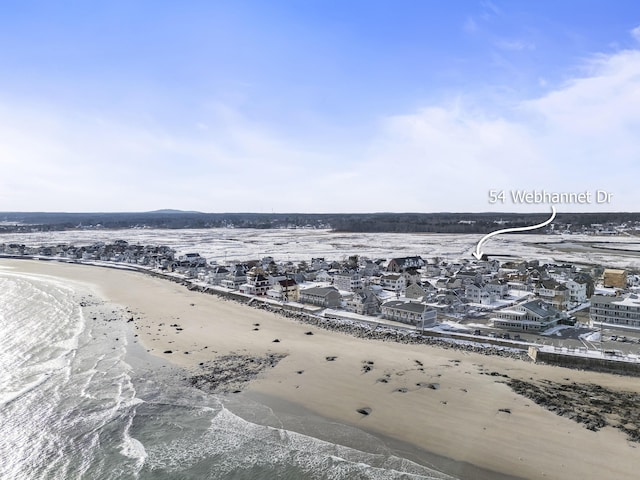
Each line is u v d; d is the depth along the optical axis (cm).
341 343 6756
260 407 4662
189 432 4172
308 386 5156
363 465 3597
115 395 4962
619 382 5206
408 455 3731
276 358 6106
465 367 5675
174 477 3497
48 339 7019
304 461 3675
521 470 3497
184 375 5550
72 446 3953
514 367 5684
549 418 4297
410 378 5322
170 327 7819
